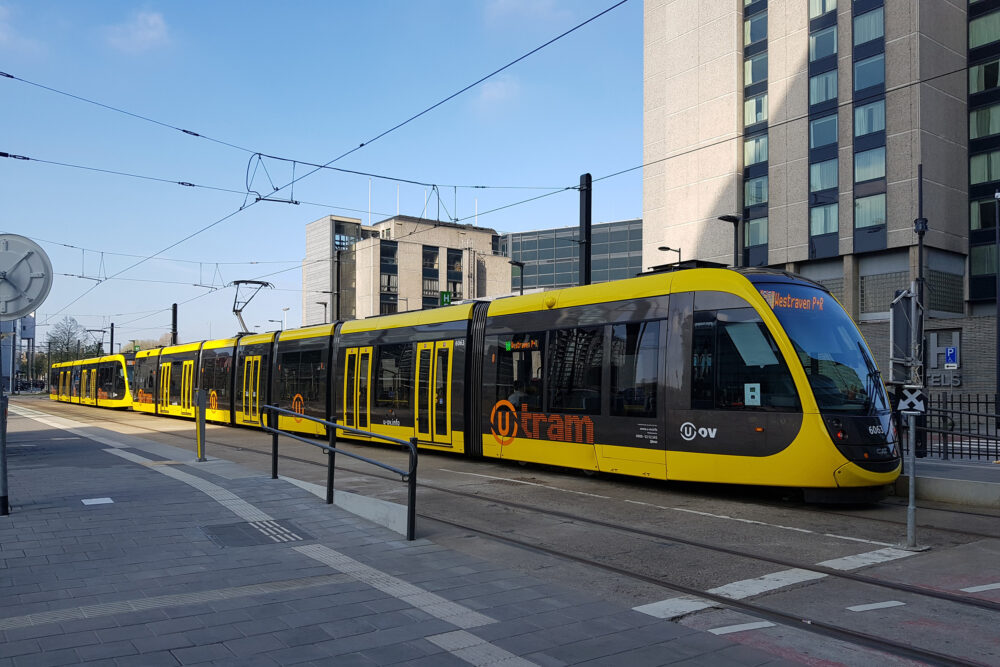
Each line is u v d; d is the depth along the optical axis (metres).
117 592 5.69
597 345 12.59
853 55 40.00
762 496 11.16
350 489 11.78
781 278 10.92
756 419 10.32
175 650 4.50
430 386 16.28
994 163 39.56
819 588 6.38
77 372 50.69
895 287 38.91
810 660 4.66
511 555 7.46
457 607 5.50
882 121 38.81
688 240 47.62
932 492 10.81
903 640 5.06
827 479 9.80
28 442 18.27
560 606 5.61
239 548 7.15
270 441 20.62
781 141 43.19
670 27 49.28
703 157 46.97
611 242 80.50
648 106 52.84
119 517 8.38
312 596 5.70
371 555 7.06
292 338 22.66
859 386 10.27
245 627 4.95
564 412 13.01
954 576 6.77
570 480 12.86
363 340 18.94
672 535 8.49
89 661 4.30
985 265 39.72
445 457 16.56
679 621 5.42
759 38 45.00
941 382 34.28
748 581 6.59
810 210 41.69
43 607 5.31
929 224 37.53
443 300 41.84
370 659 4.44
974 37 40.44
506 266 87.44
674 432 11.15
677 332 11.34
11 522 8.06
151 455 14.80
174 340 53.38
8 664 4.23
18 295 8.34
